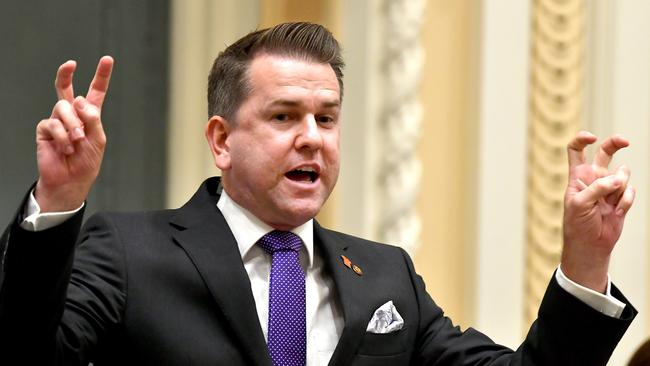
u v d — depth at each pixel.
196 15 13.01
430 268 12.98
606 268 6.80
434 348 7.60
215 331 6.83
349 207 12.76
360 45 12.81
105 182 12.73
